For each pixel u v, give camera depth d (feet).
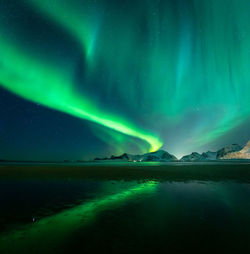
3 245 14.47
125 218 20.56
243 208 23.89
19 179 55.26
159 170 89.71
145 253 13.05
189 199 28.96
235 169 87.40
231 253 12.98
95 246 14.21
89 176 63.10
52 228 17.95
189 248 13.71
